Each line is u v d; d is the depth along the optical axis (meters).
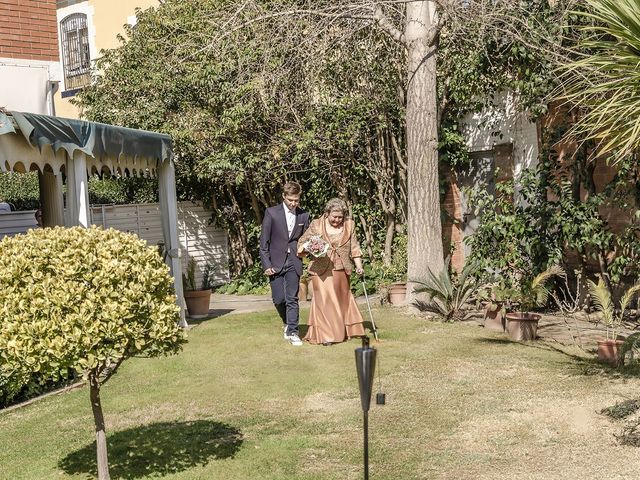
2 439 6.50
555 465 5.40
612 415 6.40
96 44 22.56
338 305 9.75
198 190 17.14
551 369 8.10
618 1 5.50
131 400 7.48
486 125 13.73
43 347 4.75
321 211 15.86
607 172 11.83
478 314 11.82
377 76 14.32
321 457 5.71
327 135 14.47
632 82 5.63
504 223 11.84
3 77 14.68
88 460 5.86
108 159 9.82
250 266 17.28
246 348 9.57
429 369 8.20
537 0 12.19
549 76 11.45
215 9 14.34
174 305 5.24
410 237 12.02
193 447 6.04
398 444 5.93
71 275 4.89
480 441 5.95
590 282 9.20
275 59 13.25
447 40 13.40
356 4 11.78
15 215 13.54
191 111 15.20
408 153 12.04
